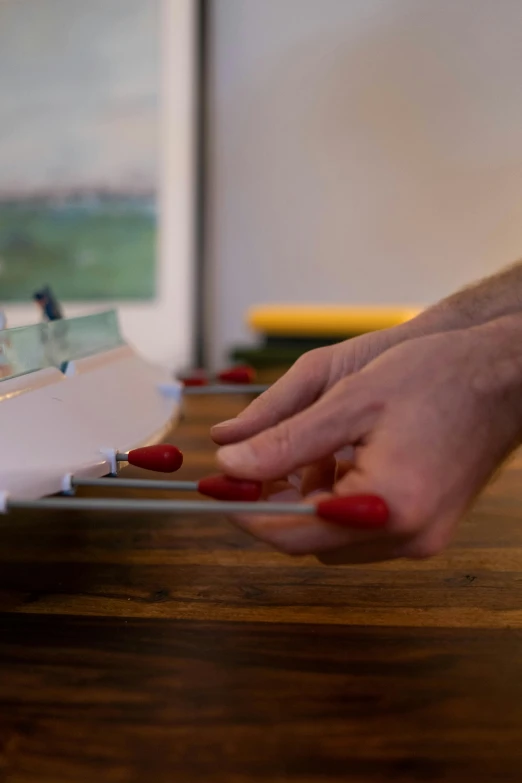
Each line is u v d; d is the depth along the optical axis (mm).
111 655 312
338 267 1460
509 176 1357
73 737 252
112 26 1376
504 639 327
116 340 620
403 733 254
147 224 1413
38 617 351
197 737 252
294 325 1305
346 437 320
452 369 317
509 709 270
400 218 1418
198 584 396
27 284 1470
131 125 1395
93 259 1441
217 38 1421
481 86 1338
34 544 470
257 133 1440
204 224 1459
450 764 238
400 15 1341
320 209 1447
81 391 464
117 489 604
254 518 325
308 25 1384
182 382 669
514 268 481
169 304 1430
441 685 286
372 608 363
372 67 1374
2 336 415
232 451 323
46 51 1405
